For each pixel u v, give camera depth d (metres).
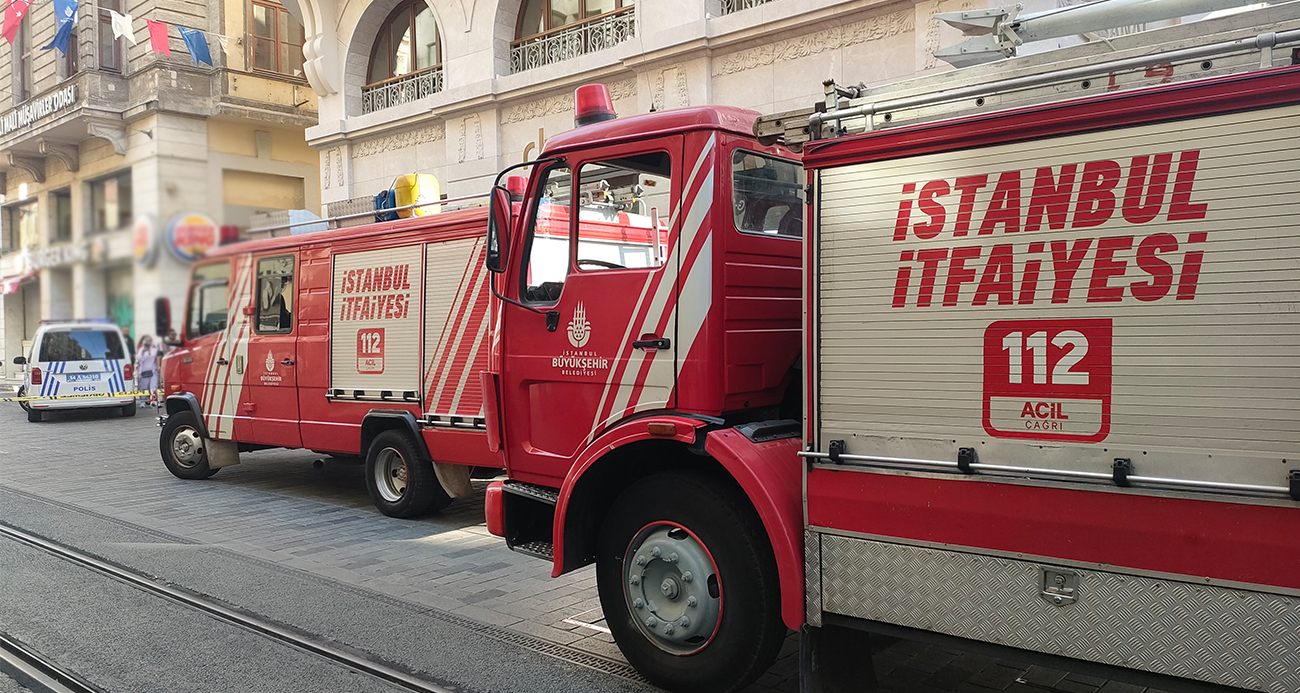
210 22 21.55
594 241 4.17
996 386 2.95
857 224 3.24
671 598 3.82
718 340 3.74
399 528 7.35
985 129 2.96
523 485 4.50
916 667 4.14
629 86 13.30
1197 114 2.61
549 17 14.72
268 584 5.64
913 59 10.38
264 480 9.86
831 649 3.62
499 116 15.04
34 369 16.61
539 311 4.37
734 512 3.61
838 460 3.26
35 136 24.22
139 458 11.62
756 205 4.00
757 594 3.55
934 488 3.08
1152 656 2.70
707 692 3.71
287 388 8.57
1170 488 2.64
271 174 22.83
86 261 24.86
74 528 7.28
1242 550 2.54
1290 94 2.47
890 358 3.16
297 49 22.89
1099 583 2.78
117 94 22.36
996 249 2.95
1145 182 2.69
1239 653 2.56
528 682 4.04
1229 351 2.54
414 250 7.48
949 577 3.06
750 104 11.90
